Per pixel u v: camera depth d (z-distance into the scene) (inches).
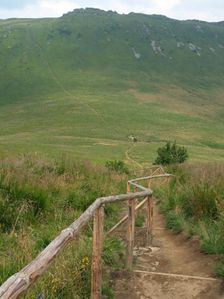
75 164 835.4
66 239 182.5
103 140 5482.3
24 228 365.7
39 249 320.8
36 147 3708.2
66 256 284.8
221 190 470.6
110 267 323.0
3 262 262.5
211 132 6717.5
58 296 237.1
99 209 252.5
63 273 255.1
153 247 406.0
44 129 6363.2
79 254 293.0
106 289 279.7
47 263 153.9
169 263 356.2
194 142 5944.9
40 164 708.0
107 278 301.3
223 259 329.1
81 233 374.9
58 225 389.7
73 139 5428.2
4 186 434.0
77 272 263.4
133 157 3996.1
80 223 208.8
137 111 7495.1
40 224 398.6
